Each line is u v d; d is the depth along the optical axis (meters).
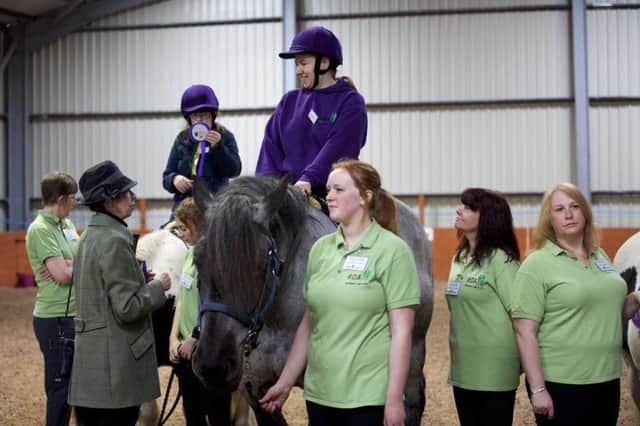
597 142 14.41
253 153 15.46
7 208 16.09
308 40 3.41
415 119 15.01
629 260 3.87
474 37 14.73
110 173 3.15
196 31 15.57
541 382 2.81
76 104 15.96
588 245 2.92
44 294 3.85
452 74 14.83
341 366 2.49
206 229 2.61
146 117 15.76
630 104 14.36
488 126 14.77
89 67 15.91
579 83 14.24
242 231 2.54
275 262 2.66
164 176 4.19
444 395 5.73
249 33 15.43
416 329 3.45
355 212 2.60
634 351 3.49
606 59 14.37
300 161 3.44
